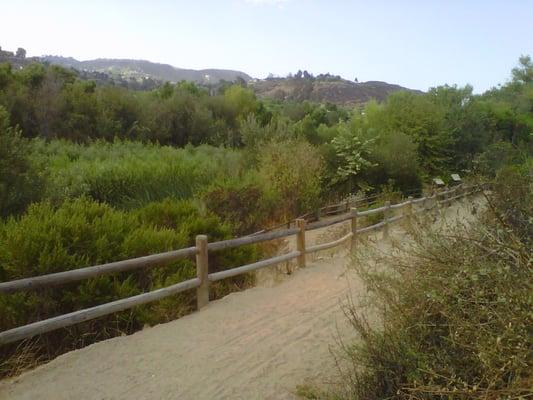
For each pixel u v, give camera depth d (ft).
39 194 33.88
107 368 14.73
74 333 17.66
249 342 16.78
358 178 77.00
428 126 93.25
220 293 23.48
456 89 110.73
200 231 26.55
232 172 54.90
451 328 10.07
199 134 119.96
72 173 45.27
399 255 16.25
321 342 16.63
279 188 48.16
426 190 49.55
